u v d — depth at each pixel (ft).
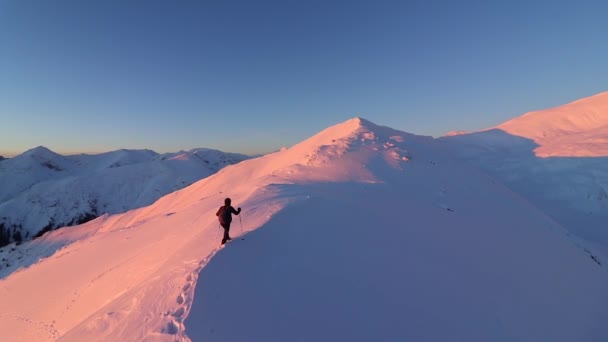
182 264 32.45
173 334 20.16
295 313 22.47
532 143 297.74
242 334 19.99
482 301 31.81
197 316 21.34
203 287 24.41
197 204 112.98
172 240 68.08
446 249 41.98
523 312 33.63
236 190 102.83
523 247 55.72
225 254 29.78
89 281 71.92
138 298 27.76
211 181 239.50
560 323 35.45
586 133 274.36
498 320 29.89
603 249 102.99
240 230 39.09
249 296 23.76
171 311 22.74
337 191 65.82
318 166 101.55
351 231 38.88
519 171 233.55
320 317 22.47
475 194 92.07
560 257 58.80
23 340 59.98
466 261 40.24
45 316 66.95
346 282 27.27
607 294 51.39
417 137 199.11
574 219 154.40
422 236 44.19
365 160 104.94
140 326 22.52
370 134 142.20
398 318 24.29
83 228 281.13
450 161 134.82
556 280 46.80
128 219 268.00
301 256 30.55
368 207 52.54
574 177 193.77
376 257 33.17
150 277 35.14
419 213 58.18
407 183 87.51
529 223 80.43
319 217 42.09
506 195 109.19
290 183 78.59
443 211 66.08
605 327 39.68
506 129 353.10
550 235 74.59
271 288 24.99
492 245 50.70
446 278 33.37
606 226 140.87
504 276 40.16
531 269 46.39
